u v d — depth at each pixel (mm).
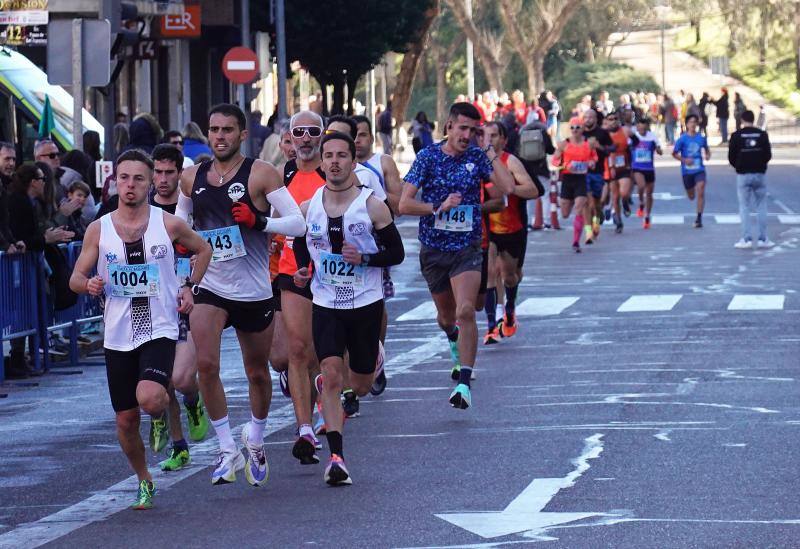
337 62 118000
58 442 27828
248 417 29781
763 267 56812
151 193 28547
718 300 46750
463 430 27062
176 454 24688
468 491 21906
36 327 37438
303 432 23875
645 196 85250
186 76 107688
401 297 51406
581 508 20578
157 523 20641
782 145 173250
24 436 28672
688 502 20781
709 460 23641
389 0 116312
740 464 23281
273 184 23875
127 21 51938
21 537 20016
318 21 115188
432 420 28281
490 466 23688
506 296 39281
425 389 32188
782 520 19625
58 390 35094
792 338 38156
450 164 29984
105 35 44938
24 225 36719
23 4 60312
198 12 80062
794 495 21094
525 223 38750
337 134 23797
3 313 35812
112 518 21094
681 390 30688
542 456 24344
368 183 29422
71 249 39906
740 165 65062
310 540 19234
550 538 18938
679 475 22594
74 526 20609
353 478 23219
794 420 27062
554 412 28578
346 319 23875
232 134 23781
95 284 21594
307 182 26750
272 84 156500
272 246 27062
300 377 24469
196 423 25406
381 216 23844
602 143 68312
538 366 34812
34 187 37000
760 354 35562
